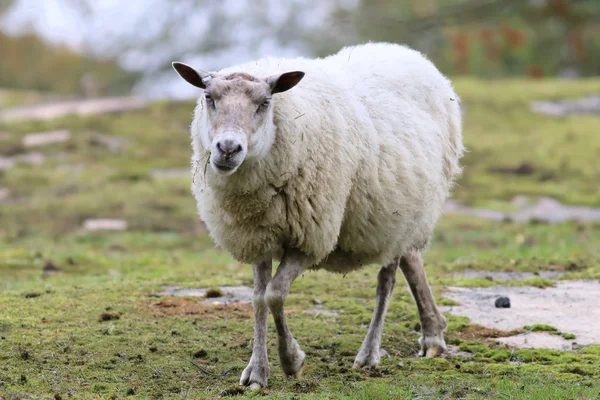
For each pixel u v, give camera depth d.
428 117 16.77
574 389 13.29
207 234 34.34
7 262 26.20
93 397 13.12
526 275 23.47
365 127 14.91
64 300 19.42
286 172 13.55
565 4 32.25
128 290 20.78
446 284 21.98
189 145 52.88
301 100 13.95
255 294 14.25
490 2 26.36
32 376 14.12
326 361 15.58
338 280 22.61
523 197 42.38
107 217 37.22
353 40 88.88
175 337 16.61
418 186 15.77
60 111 60.88
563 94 65.00
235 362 15.18
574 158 49.44
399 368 15.26
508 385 13.62
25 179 43.78
